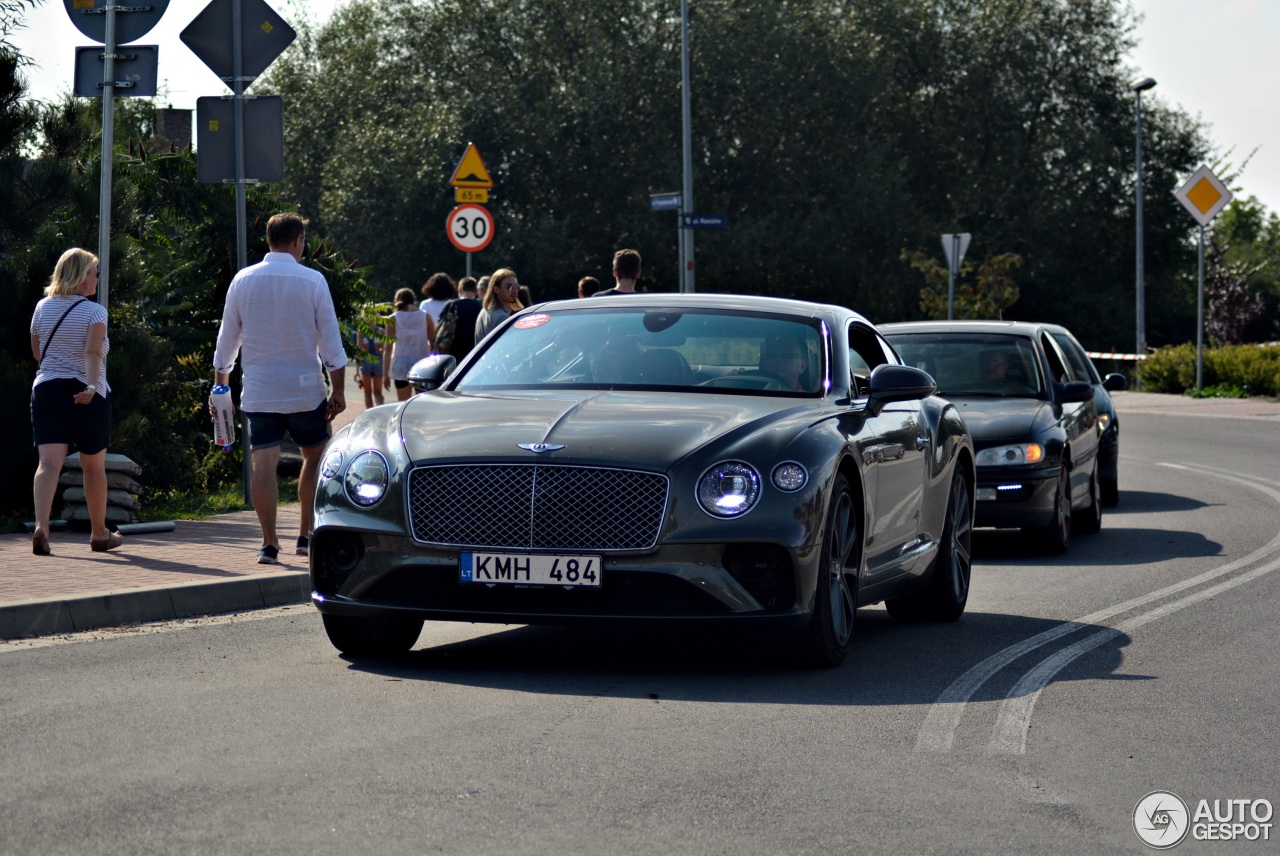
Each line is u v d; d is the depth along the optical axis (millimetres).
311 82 60812
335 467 8227
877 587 9109
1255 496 19062
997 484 14000
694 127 56125
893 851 5152
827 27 58438
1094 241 62750
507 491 7773
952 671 8422
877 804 5711
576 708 7270
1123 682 8148
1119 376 18672
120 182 14805
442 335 18031
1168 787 6055
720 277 57406
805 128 57375
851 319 10008
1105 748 6664
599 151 55438
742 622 7738
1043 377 15492
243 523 14133
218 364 11500
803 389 9008
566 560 7680
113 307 15180
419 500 7906
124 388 14641
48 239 14375
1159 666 8633
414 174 53219
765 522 7746
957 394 15414
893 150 60156
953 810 5656
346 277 19672
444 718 7000
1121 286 62844
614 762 6246
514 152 55031
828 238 56719
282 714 7035
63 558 11516
